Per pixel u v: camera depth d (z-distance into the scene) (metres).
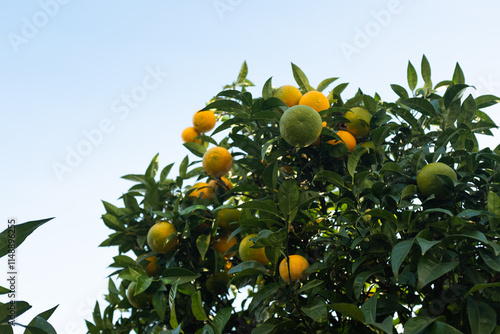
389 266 2.02
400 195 2.06
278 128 2.19
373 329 1.99
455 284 1.96
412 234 2.01
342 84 2.27
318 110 2.17
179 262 2.29
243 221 2.05
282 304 2.08
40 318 1.86
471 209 2.03
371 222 2.04
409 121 2.21
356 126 2.21
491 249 1.94
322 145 2.17
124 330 2.31
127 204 2.36
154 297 2.17
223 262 2.25
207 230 2.27
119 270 2.32
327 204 2.27
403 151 2.21
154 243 2.24
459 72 2.25
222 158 2.24
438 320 1.84
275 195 2.10
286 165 2.22
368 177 2.12
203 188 2.34
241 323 2.24
